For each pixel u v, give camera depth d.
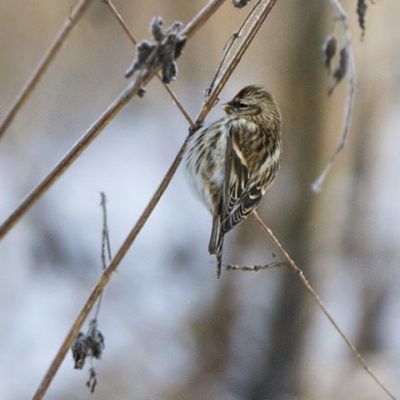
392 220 16.12
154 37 5.23
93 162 18.02
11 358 13.61
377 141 17.08
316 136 13.49
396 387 13.22
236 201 7.11
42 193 5.46
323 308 6.20
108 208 16.91
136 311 14.61
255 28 6.00
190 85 17.73
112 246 16.02
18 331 14.13
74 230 16.23
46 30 16.83
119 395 13.07
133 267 15.61
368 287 14.96
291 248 13.77
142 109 18.83
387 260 15.45
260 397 13.73
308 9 13.22
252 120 7.52
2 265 15.22
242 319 14.22
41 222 16.16
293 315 14.00
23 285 15.05
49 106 17.44
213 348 14.03
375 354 14.23
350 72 5.57
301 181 13.58
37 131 17.23
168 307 14.69
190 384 13.55
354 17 15.30
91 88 17.86
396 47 16.69
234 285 14.41
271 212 13.80
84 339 5.72
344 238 15.69
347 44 5.62
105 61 17.83
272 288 14.14
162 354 13.86
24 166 16.83
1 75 16.80
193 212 17.02
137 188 17.58
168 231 16.52
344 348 14.23
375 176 16.88
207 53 17.08
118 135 18.64
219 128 7.36
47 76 17.55
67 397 12.94
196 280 15.23
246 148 7.31
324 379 13.68
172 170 5.82
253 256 14.41
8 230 5.41
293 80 13.41
